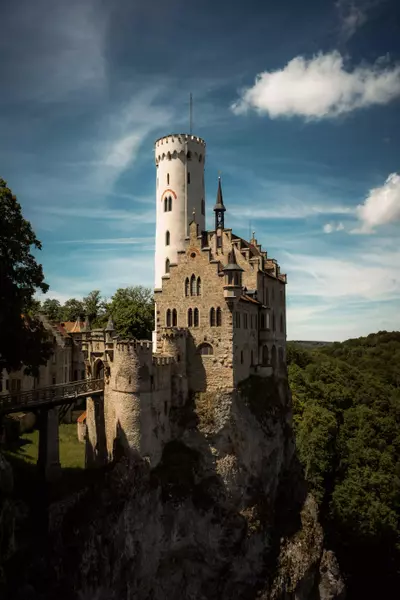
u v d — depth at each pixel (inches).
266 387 2802.7
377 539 2787.9
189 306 2503.7
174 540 2096.5
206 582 2151.8
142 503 2011.6
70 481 1974.7
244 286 2810.0
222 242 2854.3
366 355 6924.2
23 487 1879.9
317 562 2529.5
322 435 3093.0
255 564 2278.5
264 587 2226.9
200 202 3235.7
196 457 2294.5
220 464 2311.8
